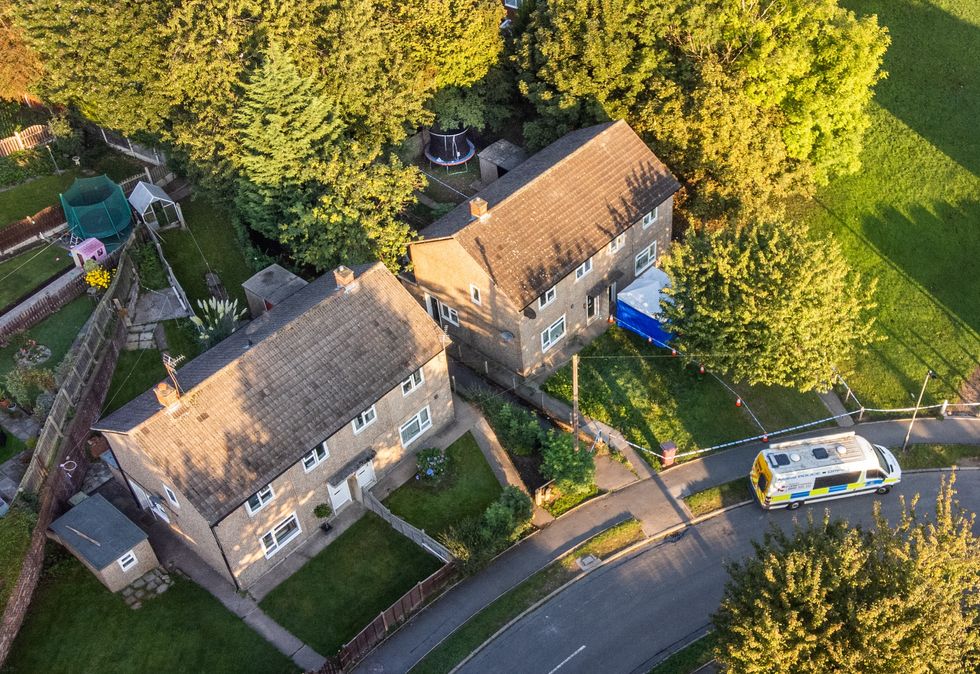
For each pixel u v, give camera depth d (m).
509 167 62.47
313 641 40.53
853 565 32.97
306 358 43.00
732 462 48.56
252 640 40.47
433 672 39.78
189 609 41.50
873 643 31.11
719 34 55.44
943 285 57.16
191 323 52.78
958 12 75.94
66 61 57.38
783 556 35.50
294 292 50.94
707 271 47.41
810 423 50.34
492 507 43.97
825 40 55.72
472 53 61.59
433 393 47.62
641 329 54.66
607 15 55.94
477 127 64.00
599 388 52.31
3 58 63.22
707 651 37.38
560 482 45.97
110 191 57.75
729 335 47.00
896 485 47.03
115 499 46.16
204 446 39.69
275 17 54.59
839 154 58.75
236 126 53.44
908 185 63.06
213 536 39.47
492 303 50.59
